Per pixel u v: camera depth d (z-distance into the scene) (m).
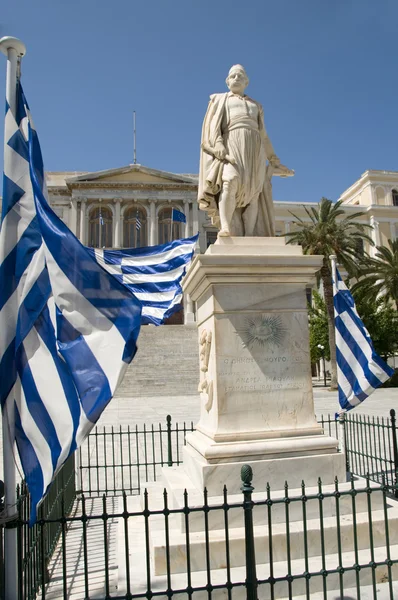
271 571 3.43
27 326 3.94
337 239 28.55
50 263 3.97
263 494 4.66
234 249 5.38
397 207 57.50
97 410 3.64
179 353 31.94
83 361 3.79
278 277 5.27
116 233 52.44
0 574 3.52
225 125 5.91
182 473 5.53
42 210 4.09
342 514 4.70
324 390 30.14
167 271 10.76
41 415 3.74
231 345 5.11
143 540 4.84
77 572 4.75
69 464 6.78
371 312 31.83
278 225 54.78
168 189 53.38
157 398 24.80
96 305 3.92
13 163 4.26
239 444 4.85
